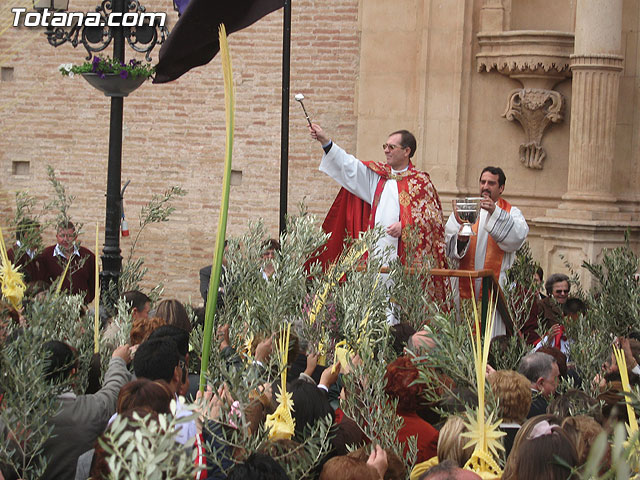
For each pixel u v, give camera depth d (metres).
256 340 4.87
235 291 5.24
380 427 4.41
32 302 4.87
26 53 14.83
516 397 4.52
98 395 4.78
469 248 9.65
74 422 4.56
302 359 5.75
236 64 14.23
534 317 8.62
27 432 4.06
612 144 12.31
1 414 4.01
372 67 13.41
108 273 8.68
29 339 4.11
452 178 13.03
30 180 14.96
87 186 14.84
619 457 2.06
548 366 5.66
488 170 9.48
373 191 9.57
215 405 3.98
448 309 7.52
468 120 13.07
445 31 13.00
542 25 13.02
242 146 14.28
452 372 4.33
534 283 8.33
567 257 12.45
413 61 13.23
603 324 7.27
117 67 8.60
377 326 5.59
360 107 13.46
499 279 9.55
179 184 14.59
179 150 14.59
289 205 14.05
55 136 14.88
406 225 9.30
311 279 6.01
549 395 5.66
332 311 5.57
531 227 12.91
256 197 14.27
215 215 14.48
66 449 4.53
